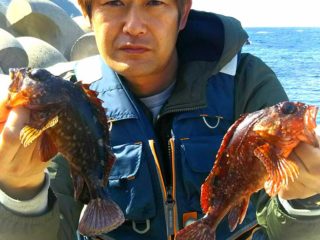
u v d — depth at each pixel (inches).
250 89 23.9
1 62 80.7
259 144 18.0
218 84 23.9
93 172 18.8
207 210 19.3
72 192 23.3
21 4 110.7
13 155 17.6
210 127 23.1
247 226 22.4
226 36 24.0
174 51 23.9
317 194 19.6
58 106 17.7
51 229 20.0
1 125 18.3
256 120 18.3
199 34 24.1
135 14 21.3
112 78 23.7
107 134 19.6
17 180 18.4
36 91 17.5
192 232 18.8
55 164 22.9
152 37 21.6
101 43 22.2
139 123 22.9
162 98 24.1
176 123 23.0
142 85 23.5
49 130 17.9
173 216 22.1
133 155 22.4
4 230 19.1
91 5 22.4
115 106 23.1
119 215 18.1
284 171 17.3
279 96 24.2
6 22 113.4
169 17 21.8
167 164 23.1
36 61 87.5
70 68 25.7
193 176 22.3
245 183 18.6
